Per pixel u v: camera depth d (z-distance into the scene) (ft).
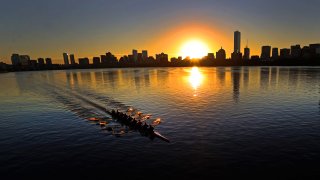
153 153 110.93
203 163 99.09
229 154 107.24
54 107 236.43
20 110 227.20
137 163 101.40
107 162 103.71
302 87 336.90
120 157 108.06
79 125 163.12
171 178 88.17
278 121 159.02
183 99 258.78
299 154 105.91
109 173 94.12
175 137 131.85
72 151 117.60
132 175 91.56
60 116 193.16
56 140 134.72
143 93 319.68
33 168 101.45
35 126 165.78
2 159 111.34
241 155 105.91
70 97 305.32
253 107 205.16
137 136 135.13
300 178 85.87
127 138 132.46
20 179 92.94
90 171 96.58
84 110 214.48
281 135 131.03
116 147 119.96
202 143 121.39
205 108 205.77
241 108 202.08
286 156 104.12
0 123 178.29
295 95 268.00
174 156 106.83
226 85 390.21
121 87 406.21
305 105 210.18
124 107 223.51
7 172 98.68
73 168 99.86
